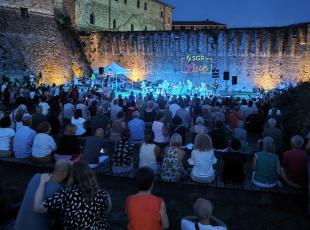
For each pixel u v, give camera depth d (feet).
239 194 26.12
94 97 64.90
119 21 178.60
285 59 127.34
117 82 134.41
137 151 37.83
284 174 26.53
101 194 15.79
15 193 27.04
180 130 37.42
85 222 15.15
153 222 16.40
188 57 139.44
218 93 121.90
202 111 50.67
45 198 16.52
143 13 200.03
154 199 16.79
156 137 35.99
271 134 34.81
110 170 29.50
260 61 131.34
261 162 25.81
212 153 26.96
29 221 16.76
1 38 109.40
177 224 23.52
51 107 52.54
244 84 133.90
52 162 30.55
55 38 131.64
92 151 28.99
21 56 113.29
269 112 50.85
